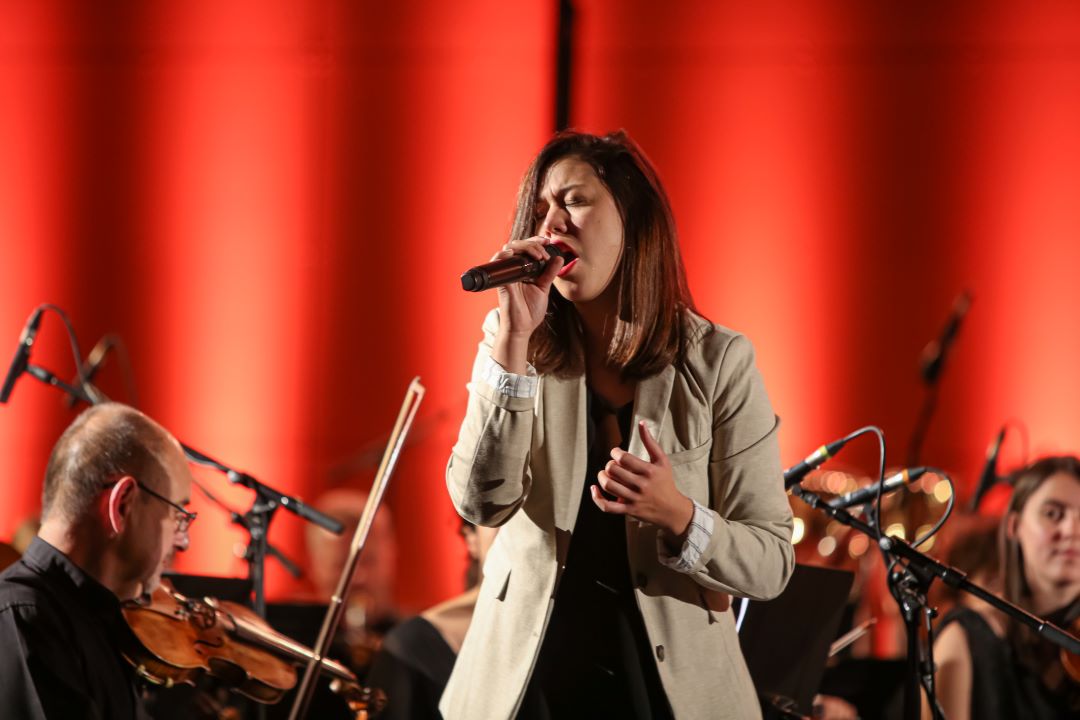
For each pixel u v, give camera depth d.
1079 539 11.84
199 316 23.75
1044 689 11.85
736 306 23.12
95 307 23.77
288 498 11.03
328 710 12.76
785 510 7.33
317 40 23.73
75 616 8.11
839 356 22.98
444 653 12.19
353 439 23.52
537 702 7.13
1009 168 22.81
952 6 22.88
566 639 7.18
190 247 23.81
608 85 23.34
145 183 23.86
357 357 23.58
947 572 8.33
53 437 23.45
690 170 23.20
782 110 23.16
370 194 23.67
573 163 7.32
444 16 23.64
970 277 22.84
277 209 23.81
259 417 23.62
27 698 7.62
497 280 6.43
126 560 8.41
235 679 10.31
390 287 23.61
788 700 8.98
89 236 23.83
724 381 7.31
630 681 7.07
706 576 6.81
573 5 23.31
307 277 23.72
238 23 23.81
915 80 22.97
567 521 7.12
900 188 22.98
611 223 7.19
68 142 23.89
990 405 22.69
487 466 6.92
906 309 22.92
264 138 23.81
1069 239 22.66
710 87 23.22
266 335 23.70
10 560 12.37
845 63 23.08
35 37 23.91
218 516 23.14
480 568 13.09
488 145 23.53
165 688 12.23
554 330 7.43
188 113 23.88
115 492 8.26
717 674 7.12
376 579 16.72
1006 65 22.81
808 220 23.08
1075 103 22.67
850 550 18.61
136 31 23.91
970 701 11.86
